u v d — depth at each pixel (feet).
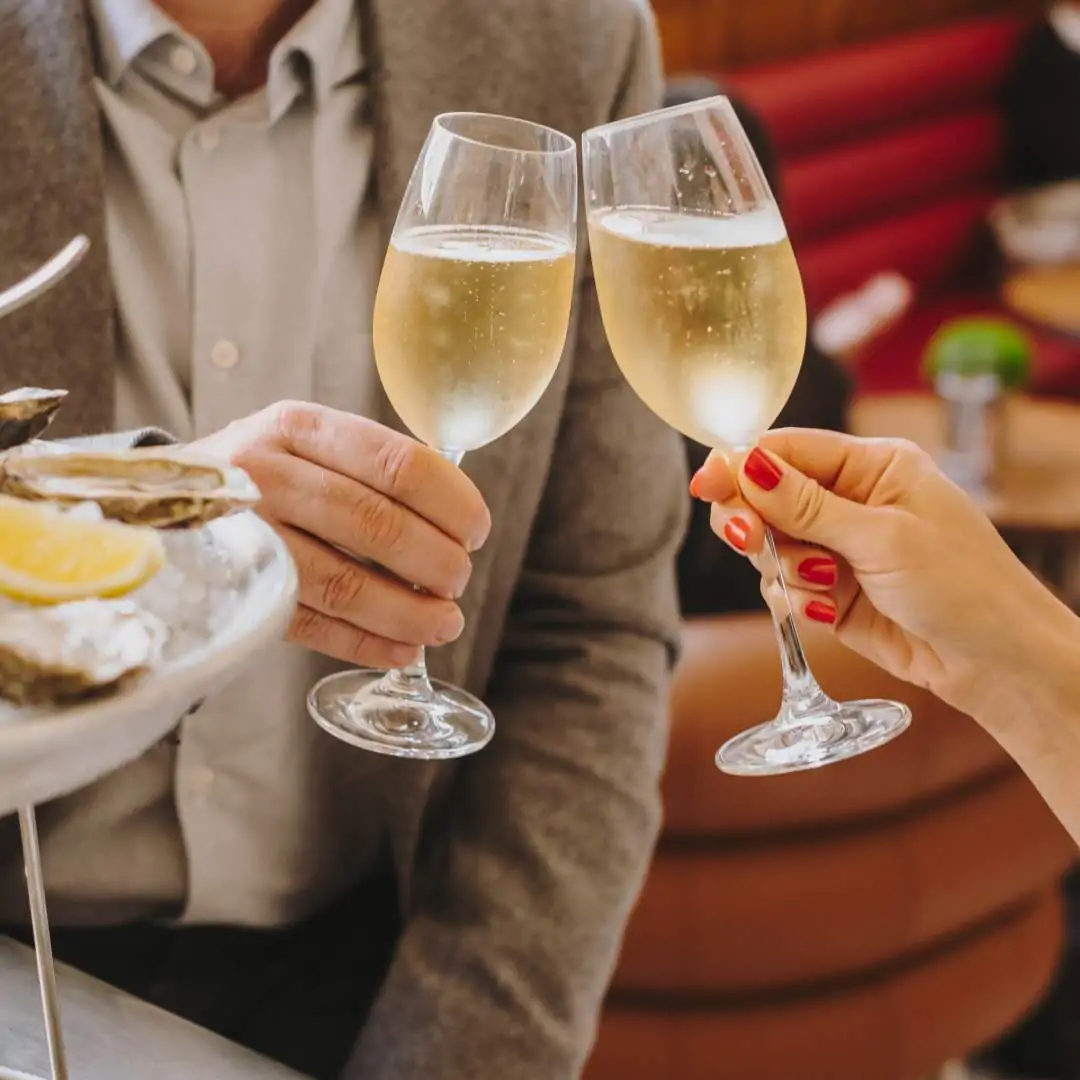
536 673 3.26
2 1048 2.09
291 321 3.11
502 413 2.33
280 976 3.24
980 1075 6.84
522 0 3.17
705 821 5.57
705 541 6.42
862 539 2.56
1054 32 15.29
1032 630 2.61
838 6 14.29
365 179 3.14
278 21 3.07
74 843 3.04
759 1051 5.79
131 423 3.07
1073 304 11.51
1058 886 6.75
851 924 5.74
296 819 3.17
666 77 13.12
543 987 2.92
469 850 3.06
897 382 12.39
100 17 2.98
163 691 1.41
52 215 2.89
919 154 14.40
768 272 2.25
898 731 2.47
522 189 2.27
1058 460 8.68
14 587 1.60
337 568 2.42
